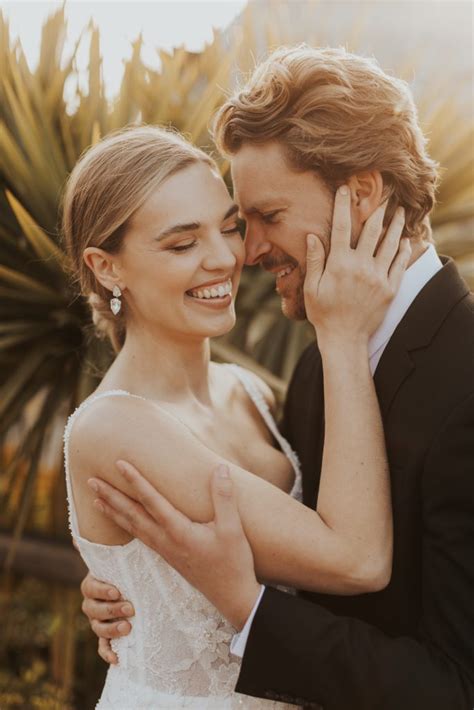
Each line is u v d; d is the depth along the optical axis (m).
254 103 1.60
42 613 3.75
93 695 3.41
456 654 1.42
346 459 1.50
